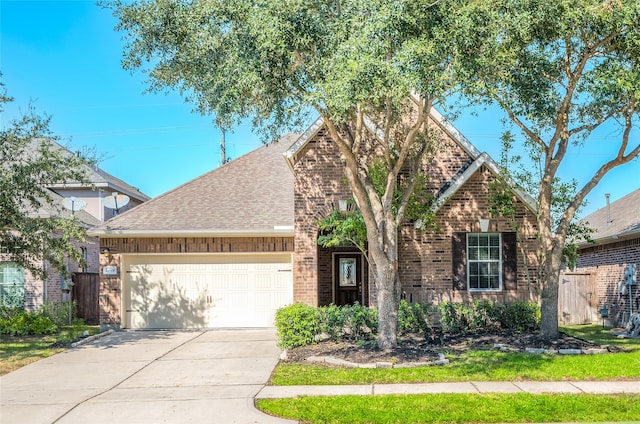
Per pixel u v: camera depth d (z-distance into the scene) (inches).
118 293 733.9
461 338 592.1
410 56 388.8
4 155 618.5
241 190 814.5
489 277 681.6
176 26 456.4
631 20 435.8
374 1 393.1
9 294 800.9
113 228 730.8
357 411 327.0
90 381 438.6
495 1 415.8
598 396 353.4
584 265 923.4
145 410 346.3
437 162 705.0
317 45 427.8
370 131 609.6
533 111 515.2
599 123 580.1
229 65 418.0
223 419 323.3
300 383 409.1
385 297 514.3
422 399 349.4
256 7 406.3
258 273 748.0
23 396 391.2
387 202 520.7
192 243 743.7
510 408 326.3
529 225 678.5
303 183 710.5
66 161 641.6
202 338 659.4
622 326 758.5
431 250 680.4
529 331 623.8
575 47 542.9
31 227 612.7
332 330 586.6
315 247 702.5
